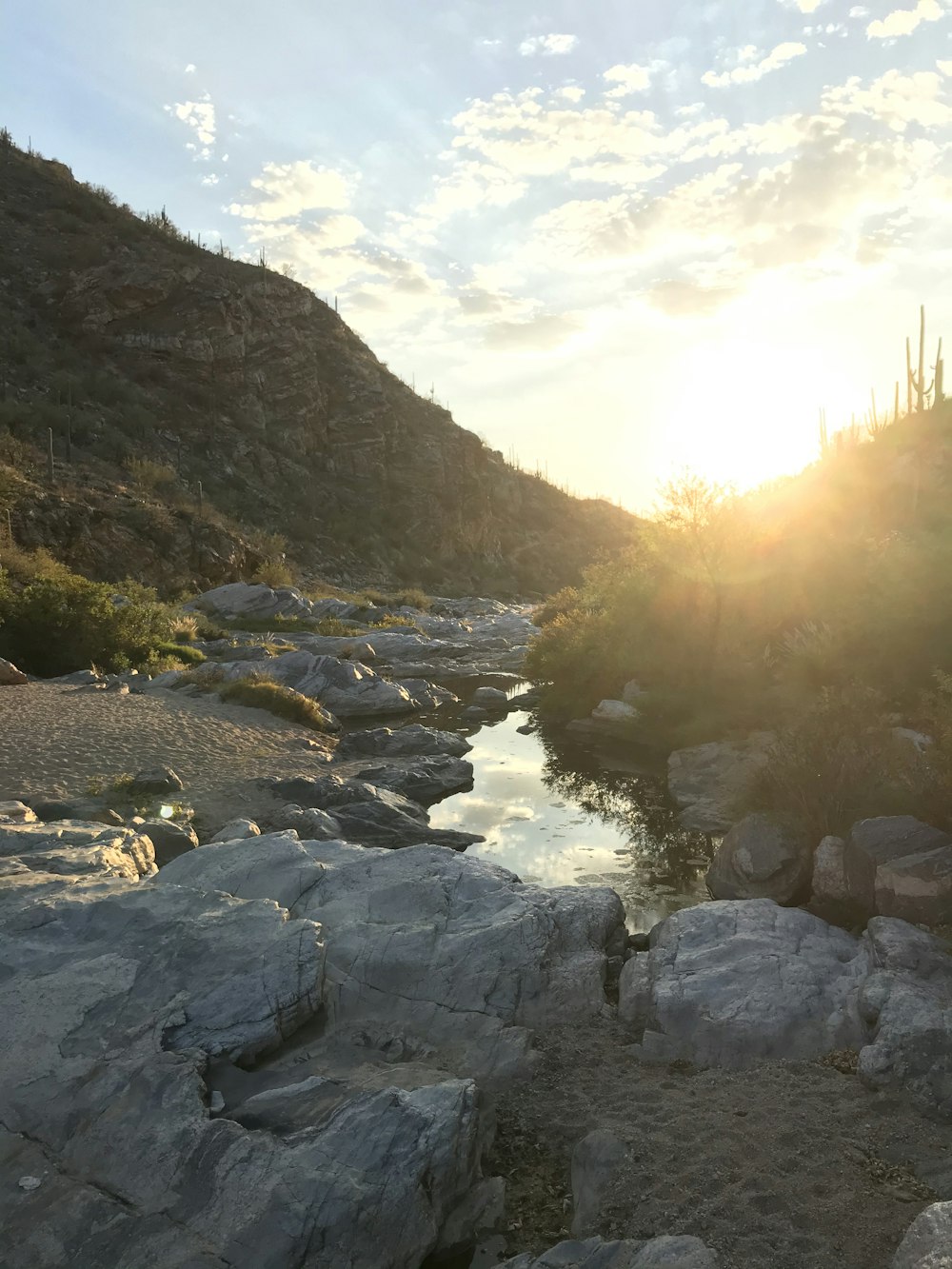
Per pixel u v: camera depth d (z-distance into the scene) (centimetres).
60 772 1446
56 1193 461
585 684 2336
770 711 1834
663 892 1110
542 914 803
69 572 4094
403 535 9775
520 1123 580
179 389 8475
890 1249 441
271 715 2072
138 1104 517
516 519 13712
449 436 11362
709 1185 495
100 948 682
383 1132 481
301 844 966
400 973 723
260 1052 604
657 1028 684
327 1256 427
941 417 3425
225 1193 451
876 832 923
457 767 1720
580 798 1579
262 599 4578
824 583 2042
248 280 9888
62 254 8912
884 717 1345
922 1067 593
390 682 2584
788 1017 672
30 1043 568
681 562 2205
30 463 5450
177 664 2706
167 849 1145
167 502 6169
